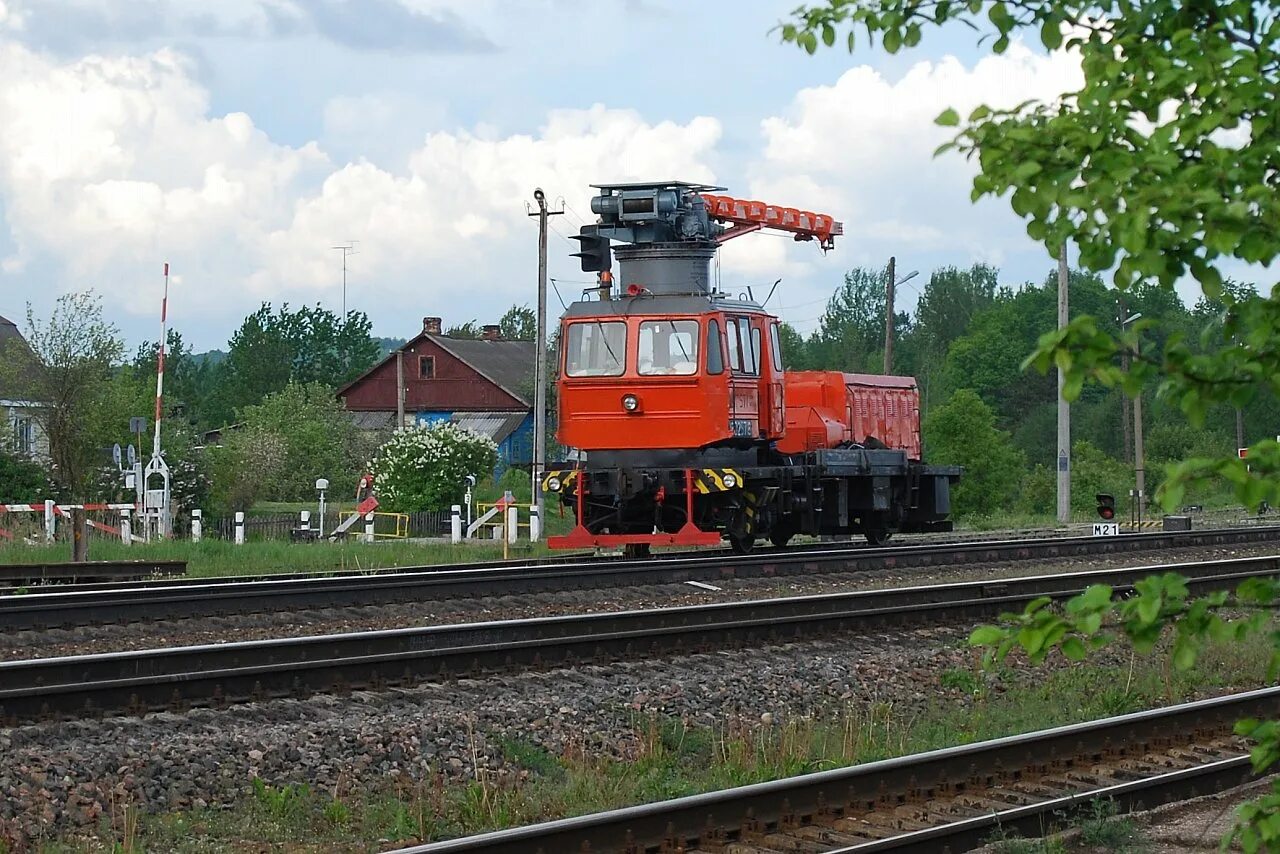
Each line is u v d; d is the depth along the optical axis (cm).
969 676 1702
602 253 3075
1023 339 12312
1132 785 1133
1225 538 3709
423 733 1280
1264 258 529
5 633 1784
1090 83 583
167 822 1034
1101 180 550
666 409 2938
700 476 2900
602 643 1673
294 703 1359
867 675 1695
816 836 1020
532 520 4012
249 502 6300
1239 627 563
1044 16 621
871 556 2847
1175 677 1684
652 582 2438
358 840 1039
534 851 915
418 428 5653
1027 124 577
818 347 15188
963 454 6444
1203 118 555
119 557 3084
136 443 5650
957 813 1086
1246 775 1223
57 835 997
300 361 15650
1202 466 531
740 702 1520
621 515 2986
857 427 3616
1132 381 547
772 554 2897
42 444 5909
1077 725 1269
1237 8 587
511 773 1202
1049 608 580
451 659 1534
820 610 2067
